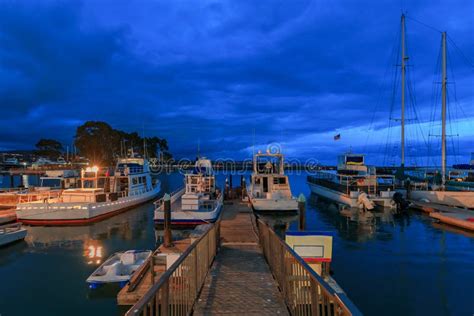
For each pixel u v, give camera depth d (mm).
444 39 30938
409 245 15219
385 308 8883
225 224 16828
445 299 9422
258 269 8367
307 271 4195
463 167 32312
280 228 19297
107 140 100062
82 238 17266
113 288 9945
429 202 25453
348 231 18406
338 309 3035
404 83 36312
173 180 76250
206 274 7840
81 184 26828
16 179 80312
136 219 22531
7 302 9461
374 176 28938
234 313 5645
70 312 8844
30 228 19703
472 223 17875
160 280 3836
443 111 30422
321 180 37469
